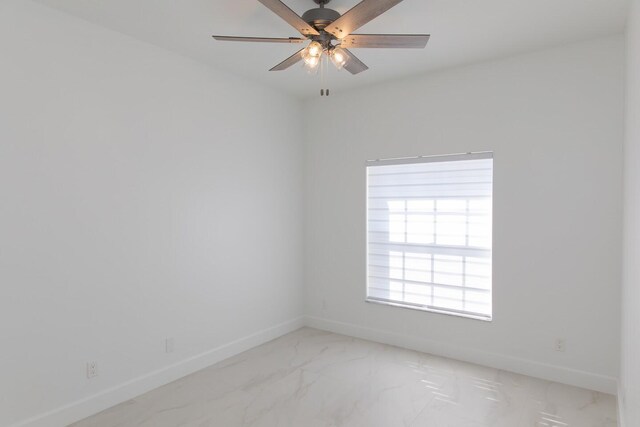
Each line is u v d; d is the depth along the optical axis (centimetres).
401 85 385
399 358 363
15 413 234
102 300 275
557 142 310
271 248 415
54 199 250
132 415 266
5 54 228
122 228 286
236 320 377
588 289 301
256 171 397
